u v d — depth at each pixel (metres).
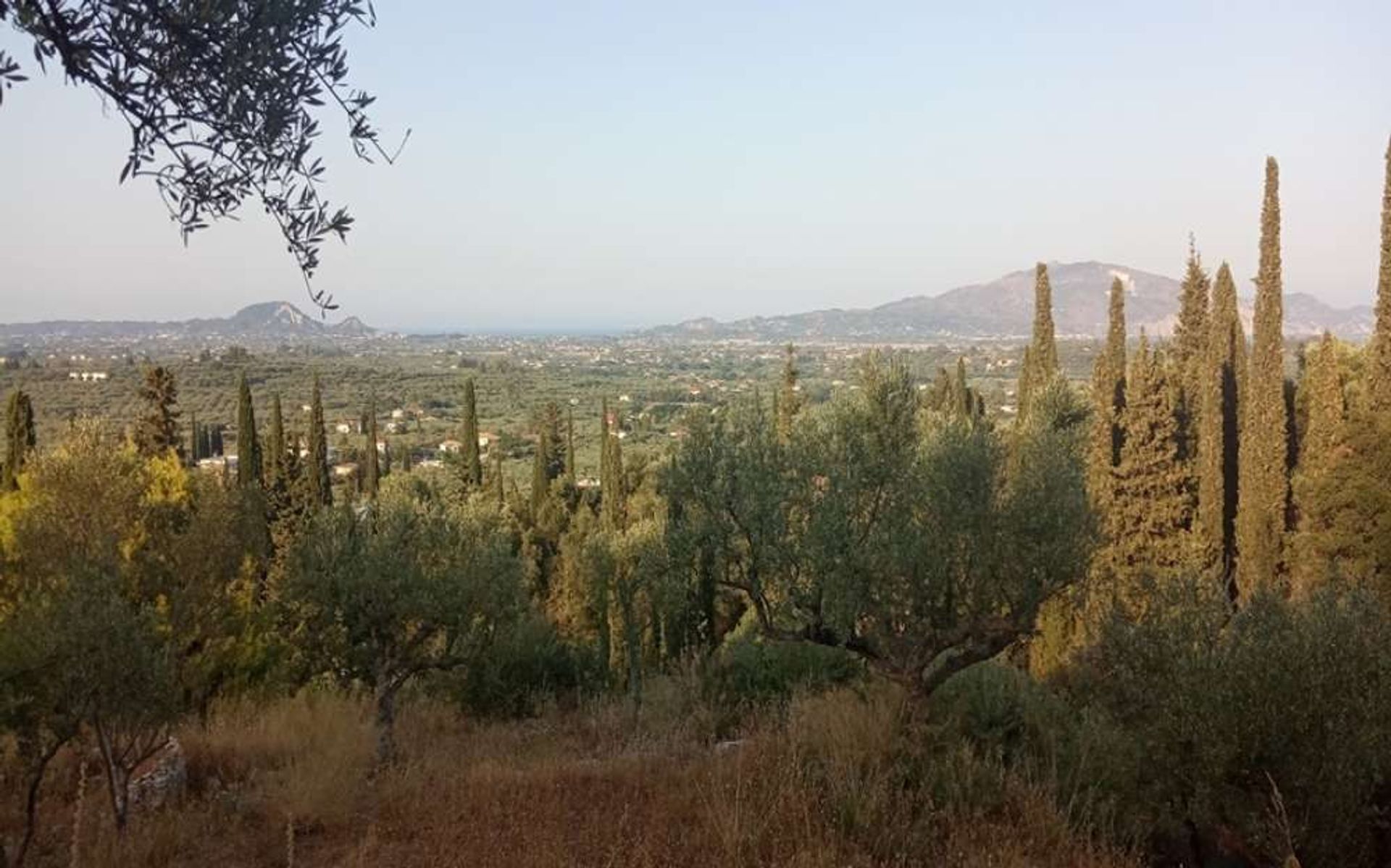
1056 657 16.92
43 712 6.89
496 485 51.94
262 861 7.66
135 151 3.18
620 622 24.89
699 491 11.25
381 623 13.29
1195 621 6.89
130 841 7.52
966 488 10.13
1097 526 10.33
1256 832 5.97
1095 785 7.46
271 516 31.56
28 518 12.13
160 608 10.62
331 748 10.10
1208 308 43.09
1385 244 25.17
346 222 3.57
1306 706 5.95
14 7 2.76
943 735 9.17
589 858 7.04
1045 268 37.00
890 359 12.23
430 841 7.78
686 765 9.63
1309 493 21.88
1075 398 15.55
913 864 6.65
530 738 13.94
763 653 14.02
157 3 3.01
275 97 3.22
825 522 10.48
